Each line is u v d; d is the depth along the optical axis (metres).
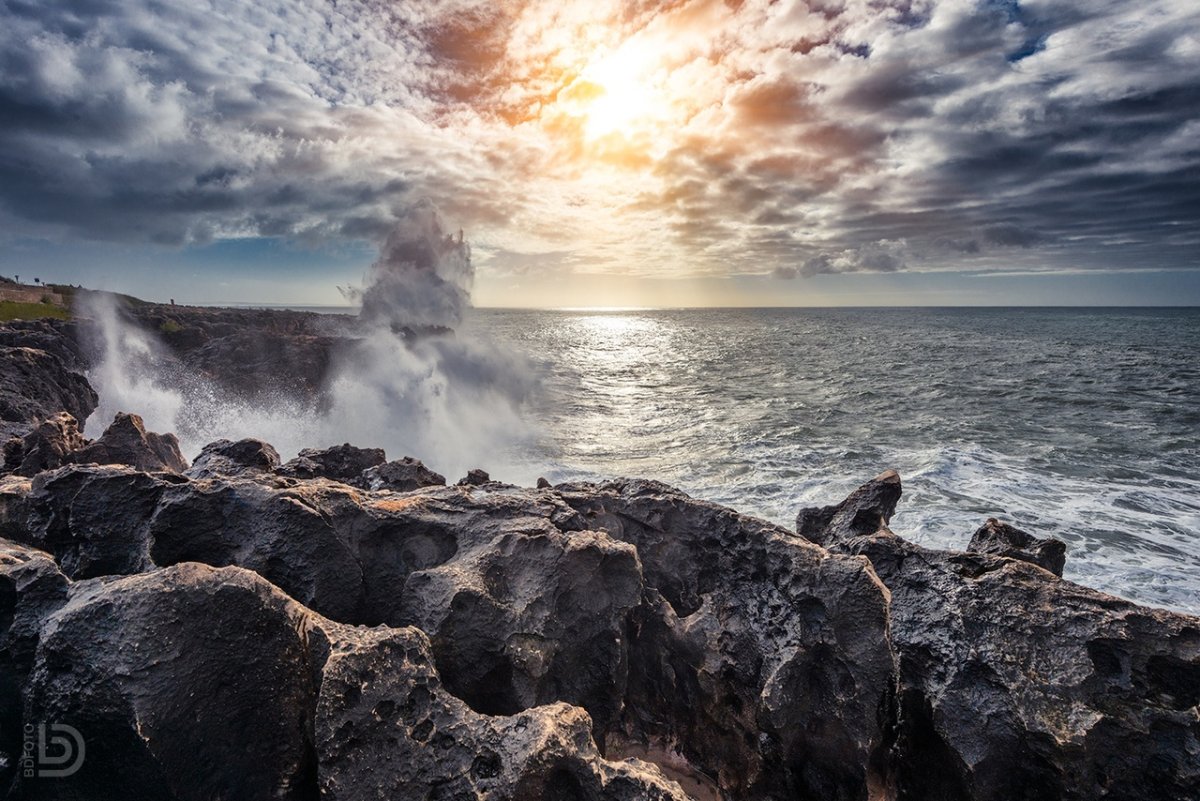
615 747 7.07
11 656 4.88
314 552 6.37
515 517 7.58
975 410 34.94
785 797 6.68
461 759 4.50
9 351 20.88
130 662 4.17
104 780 4.22
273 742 4.49
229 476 8.00
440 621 6.11
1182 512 18.38
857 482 21.33
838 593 6.82
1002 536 9.43
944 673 6.72
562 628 6.57
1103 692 6.20
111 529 6.77
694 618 7.55
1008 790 6.17
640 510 8.73
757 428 31.17
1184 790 5.73
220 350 33.53
